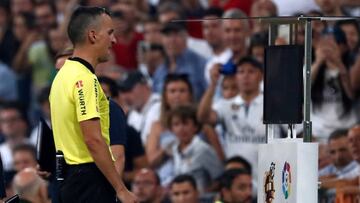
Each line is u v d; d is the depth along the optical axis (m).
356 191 25.42
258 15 32.19
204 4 39.69
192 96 33.03
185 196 29.86
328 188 25.94
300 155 19.41
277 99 20.12
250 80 31.03
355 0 34.06
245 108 31.22
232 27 32.91
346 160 27.70
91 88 19.70
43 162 21.53
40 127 21.52
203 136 31.89
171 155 32.31
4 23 43.03
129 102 34.19
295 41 21.11
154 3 40.91
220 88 31.91
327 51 29.52
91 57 19.97
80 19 19.94
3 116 38.69
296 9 30.80
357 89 29.58
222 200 29.17
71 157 19.95
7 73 41.94
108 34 20.06
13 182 29.80
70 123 19.86
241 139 31.30
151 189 30.02
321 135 29.44
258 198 20.95
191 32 36.25
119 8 38.47
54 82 20.06
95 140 19.55
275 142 20.22
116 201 20.20
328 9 30.17
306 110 20.03
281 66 20.11
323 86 29.56
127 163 29.81
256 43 31.77
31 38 42.16
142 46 38.06
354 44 29.67
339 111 29.55
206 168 31.69
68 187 19.98
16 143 38.19
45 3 42.53
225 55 34.12
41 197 26.48
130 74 34.41
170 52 35.59
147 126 33.41
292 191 19.50
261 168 20.80
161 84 35.81
